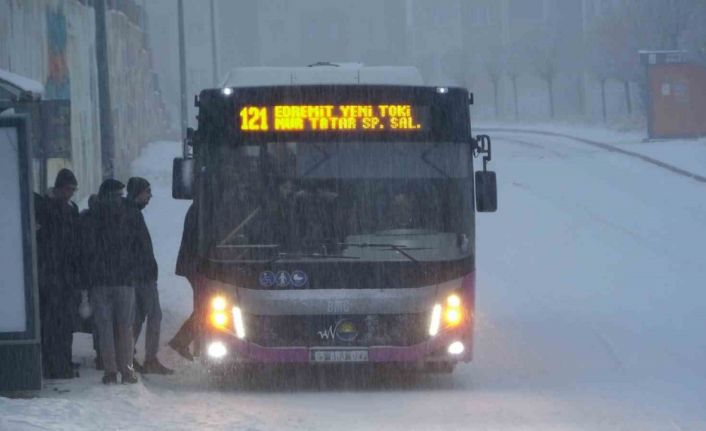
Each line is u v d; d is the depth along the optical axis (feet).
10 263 91.61
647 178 318.86
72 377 104.17
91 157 284.82
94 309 99.60
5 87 107.34
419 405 96.89
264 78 111.34
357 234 100.68
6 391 92.17
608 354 122.93
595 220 245.86
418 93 103.24
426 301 100.17
